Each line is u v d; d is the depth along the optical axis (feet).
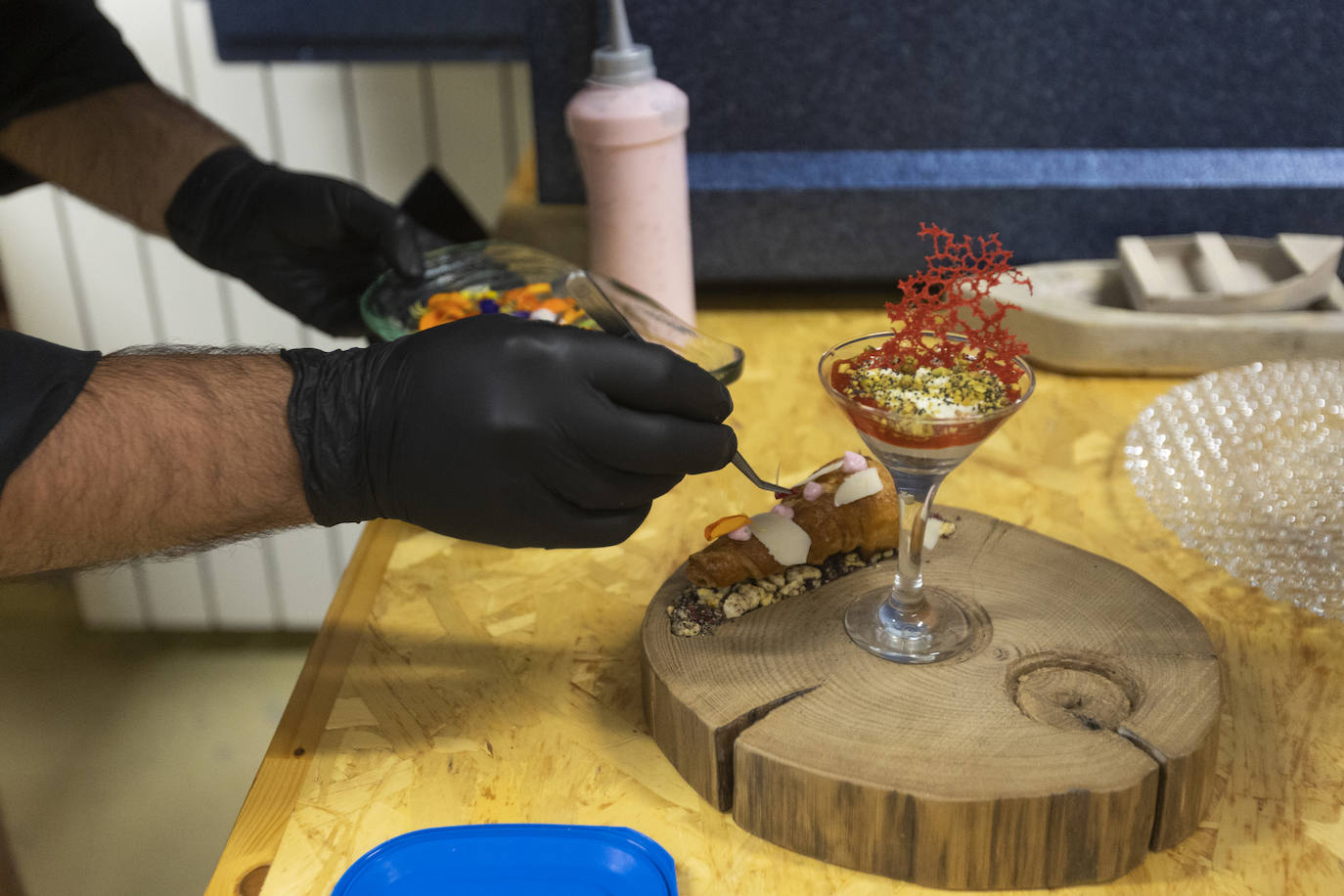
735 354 3.56
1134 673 2.68
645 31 4.12
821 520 2.95
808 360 4.09
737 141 4.28
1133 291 3.97
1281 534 3.19
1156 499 3.33
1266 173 4.11
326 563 7.65
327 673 2.99
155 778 6.19
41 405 2.52
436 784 2.72
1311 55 4.02
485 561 3.33
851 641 2.79
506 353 2.61
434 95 6.53
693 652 2.77
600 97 3.79
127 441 2.56
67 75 3.88
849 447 3.66
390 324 3.71
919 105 4.19
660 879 2.39
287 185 3.90
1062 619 2.83
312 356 2.74
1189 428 3.54
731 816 2.66
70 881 5.44
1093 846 2.46
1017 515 3.40
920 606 2.82
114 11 6.25
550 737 2.83
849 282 4.42
